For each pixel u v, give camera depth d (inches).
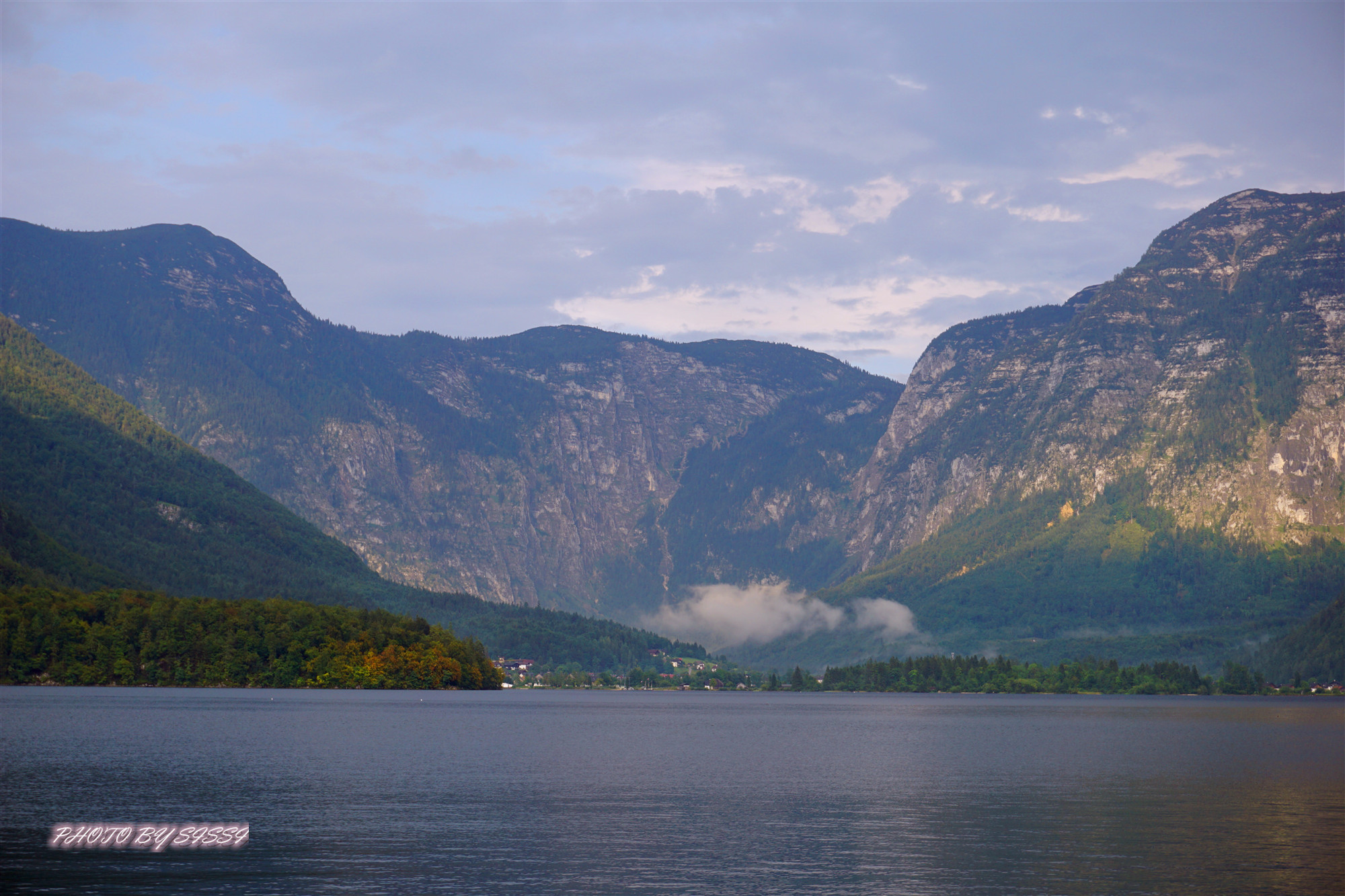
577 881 4190.5
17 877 4188.0
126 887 4060.0
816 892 4060.0
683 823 5295.3
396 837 4901.6
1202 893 4074.8
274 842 4783.5
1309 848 4788.4
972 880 4234.7
